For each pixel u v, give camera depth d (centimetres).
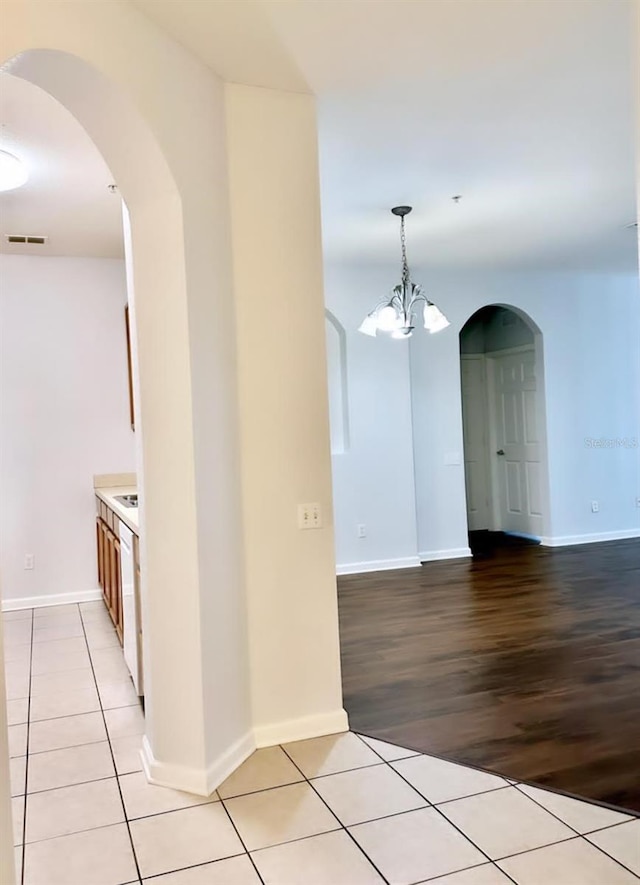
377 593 495
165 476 233
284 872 183
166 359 231
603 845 191
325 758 247
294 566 266
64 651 376
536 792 220
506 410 730
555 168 366
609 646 363
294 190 269
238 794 223
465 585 512
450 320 609
